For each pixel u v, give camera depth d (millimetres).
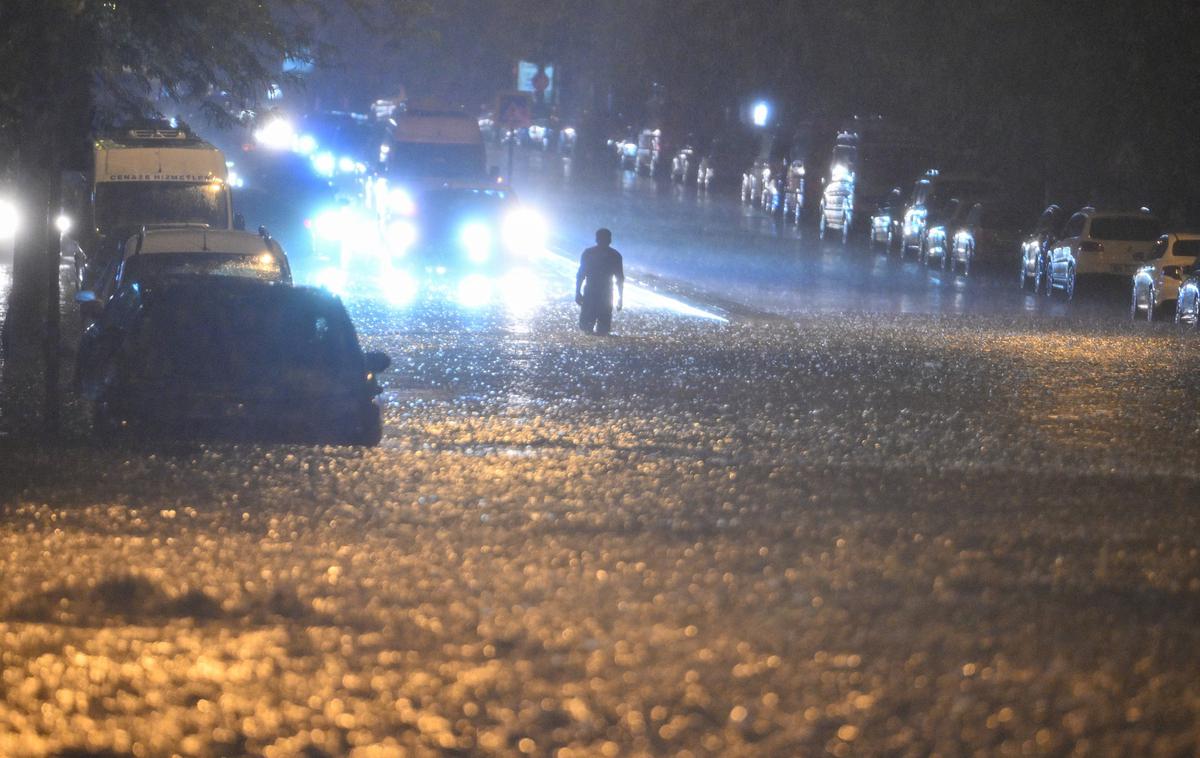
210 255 57719
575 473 34969
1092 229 107875
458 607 22047
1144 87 116875
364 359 39188
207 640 20141
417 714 16953
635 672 18625
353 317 79938
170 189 85812
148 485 32250
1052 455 39562
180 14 52562
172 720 16672
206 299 38562
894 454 39469
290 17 71938
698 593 23016
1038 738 16219
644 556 25797
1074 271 107688
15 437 39875
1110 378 58812
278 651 19578
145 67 57625
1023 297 110500
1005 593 23250
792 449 40344
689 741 16094
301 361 37906
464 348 67125
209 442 37094
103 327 43750
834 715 16953
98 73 57719
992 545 27000
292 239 112000
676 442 41531
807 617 21516
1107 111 120438
